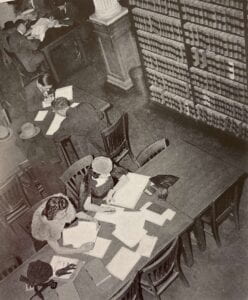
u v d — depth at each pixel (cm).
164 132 638
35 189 554
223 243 469
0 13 913
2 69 883
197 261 461
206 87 575
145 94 716
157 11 562
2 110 729
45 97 621
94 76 799
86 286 364
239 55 493
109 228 405
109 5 650
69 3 816
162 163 458
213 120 604
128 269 368
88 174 439
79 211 436
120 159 559
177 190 425
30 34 798
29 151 581
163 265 373
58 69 801
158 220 400
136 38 629
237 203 452
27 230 481
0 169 521
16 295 374
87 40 855
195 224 422
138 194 429
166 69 625
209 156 452
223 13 471
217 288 434
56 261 389
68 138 587
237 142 579
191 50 552
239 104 545
